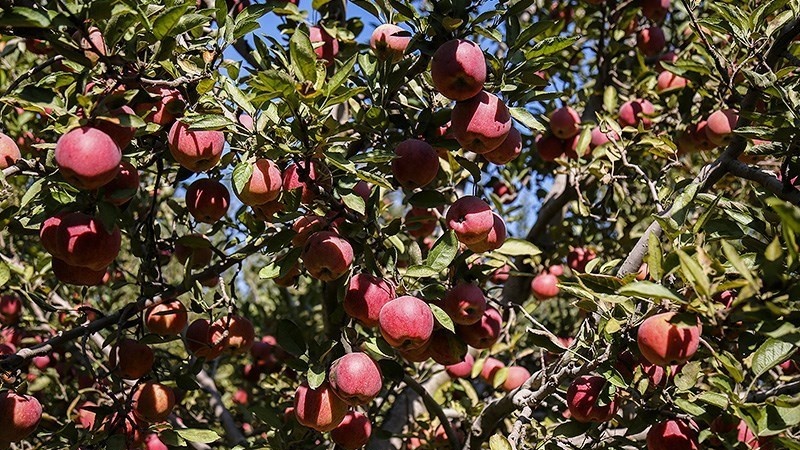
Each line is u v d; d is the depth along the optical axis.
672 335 1.13
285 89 1.14
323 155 1.21
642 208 2.12
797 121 1.22
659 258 1.12
